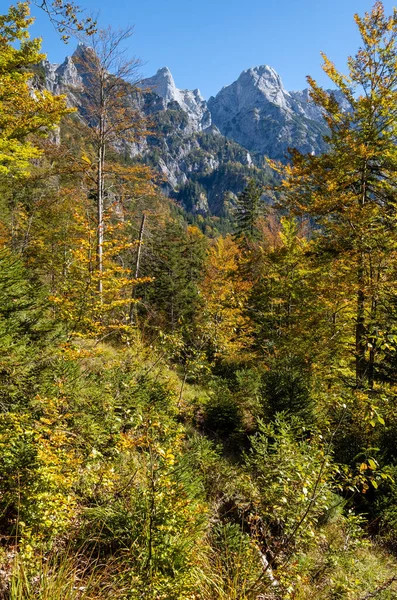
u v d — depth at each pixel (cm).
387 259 1149
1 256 535
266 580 349
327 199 1207
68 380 514
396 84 1191
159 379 882
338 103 1277
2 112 1127
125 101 1397
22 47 1107
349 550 482
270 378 952
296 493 412
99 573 314
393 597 440
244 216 3506
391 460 815
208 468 592
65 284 723
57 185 1909
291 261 1705
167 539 332
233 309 1563
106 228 1038
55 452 373
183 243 3628
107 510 374
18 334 490
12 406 422
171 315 2680
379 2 1155
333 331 1354
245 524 488
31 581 276
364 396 479
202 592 325
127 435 470
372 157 1219
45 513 302
